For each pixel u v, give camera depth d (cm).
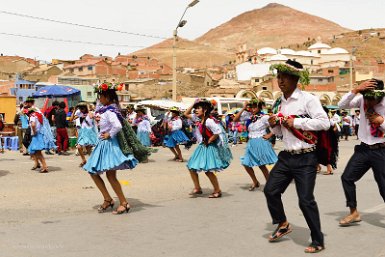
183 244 619
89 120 1434
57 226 713
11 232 675
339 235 663
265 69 9212
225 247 606
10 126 2083
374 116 679
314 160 583
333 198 952
